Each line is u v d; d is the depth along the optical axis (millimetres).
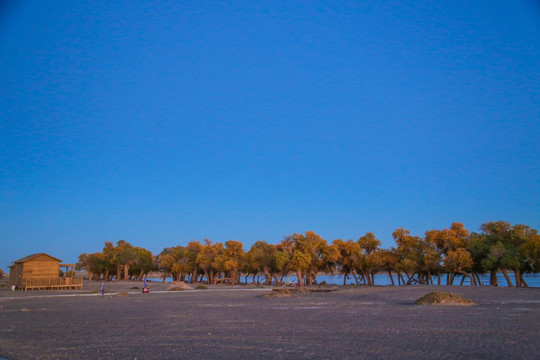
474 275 87312
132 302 42031
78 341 17953
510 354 13516
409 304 35250
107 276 139625
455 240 84312
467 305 32406
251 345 16047
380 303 37875
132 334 19688
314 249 93125
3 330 21922
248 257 109188
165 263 128875
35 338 19047
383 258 93625
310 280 98188
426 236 91125
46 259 71188
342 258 98562
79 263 154750
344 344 15922
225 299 46688
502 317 24078
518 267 70938
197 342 16969
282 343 16391
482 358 12992
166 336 18828
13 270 73812
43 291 63781
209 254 115875
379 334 18344
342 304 37375
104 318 27188
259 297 50406
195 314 29094
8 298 48344
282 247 96125
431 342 16000
